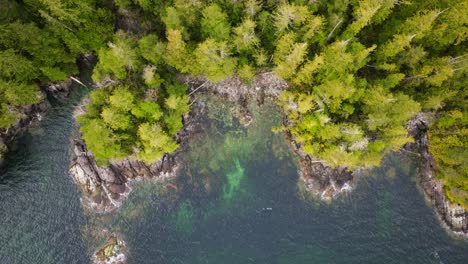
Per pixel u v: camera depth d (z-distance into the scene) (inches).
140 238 2381.9
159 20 2282.2
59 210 2406.5
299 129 2245.3
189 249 2373.3
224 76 2186.3
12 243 2378.2
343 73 2023.9
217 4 2018.9
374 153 2121.1
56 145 2479.1
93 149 2095.2
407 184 2438.5
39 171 2452.0
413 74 2117.4
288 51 2011.6
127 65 2159.2
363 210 2413.9
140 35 2342.5
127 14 2326.5
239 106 2485.2
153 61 2130.9
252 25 1905.8
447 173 2204.7
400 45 1931.6
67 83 2504.9
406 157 2463.1
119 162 2352.4
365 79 2091.5
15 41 2102.6
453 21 1979.6
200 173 2454.5
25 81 2230.6
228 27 1994.3
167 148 2186.3
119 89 2097.7
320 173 2420.0
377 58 2118.6
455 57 2112.5
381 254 2346.2
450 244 2359.7
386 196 2428.6
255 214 2411.4
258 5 2044.8
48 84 2468.0
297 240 2373.3
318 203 2418.8
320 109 2084.2
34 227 2394.2
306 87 2213.3
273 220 2402.8
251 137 2477.9
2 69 2079.2
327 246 2361.0
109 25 2305.6
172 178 2440.9
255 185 2445.9
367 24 2122.3
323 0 2003.0
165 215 2413.9
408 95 2151.8
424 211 2404.0
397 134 2073.1
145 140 2171.5
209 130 2475.4
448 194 2320.4
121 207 2409.0
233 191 2442.2
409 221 2393.0
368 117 2142.0
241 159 2472.9
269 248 2363.4
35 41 2087.8
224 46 1956.2
